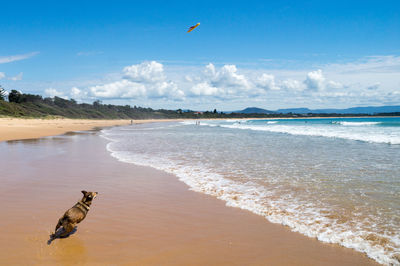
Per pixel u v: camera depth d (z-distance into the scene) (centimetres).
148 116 19538
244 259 408
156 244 452
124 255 413
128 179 912
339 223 538
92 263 387
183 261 400
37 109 11144
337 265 391
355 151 1580
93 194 498
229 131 3988
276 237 482
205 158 1355
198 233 497
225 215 587
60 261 389
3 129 3167
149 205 650
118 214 589
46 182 851
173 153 1541
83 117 13188
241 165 1162
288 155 1444
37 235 472
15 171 1002
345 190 765
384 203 651
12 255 402
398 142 2038
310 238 477
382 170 1036
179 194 741
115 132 3806
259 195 729
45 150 1599
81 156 1401
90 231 498
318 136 2759
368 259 408
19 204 635
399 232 493
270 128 4738
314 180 887
